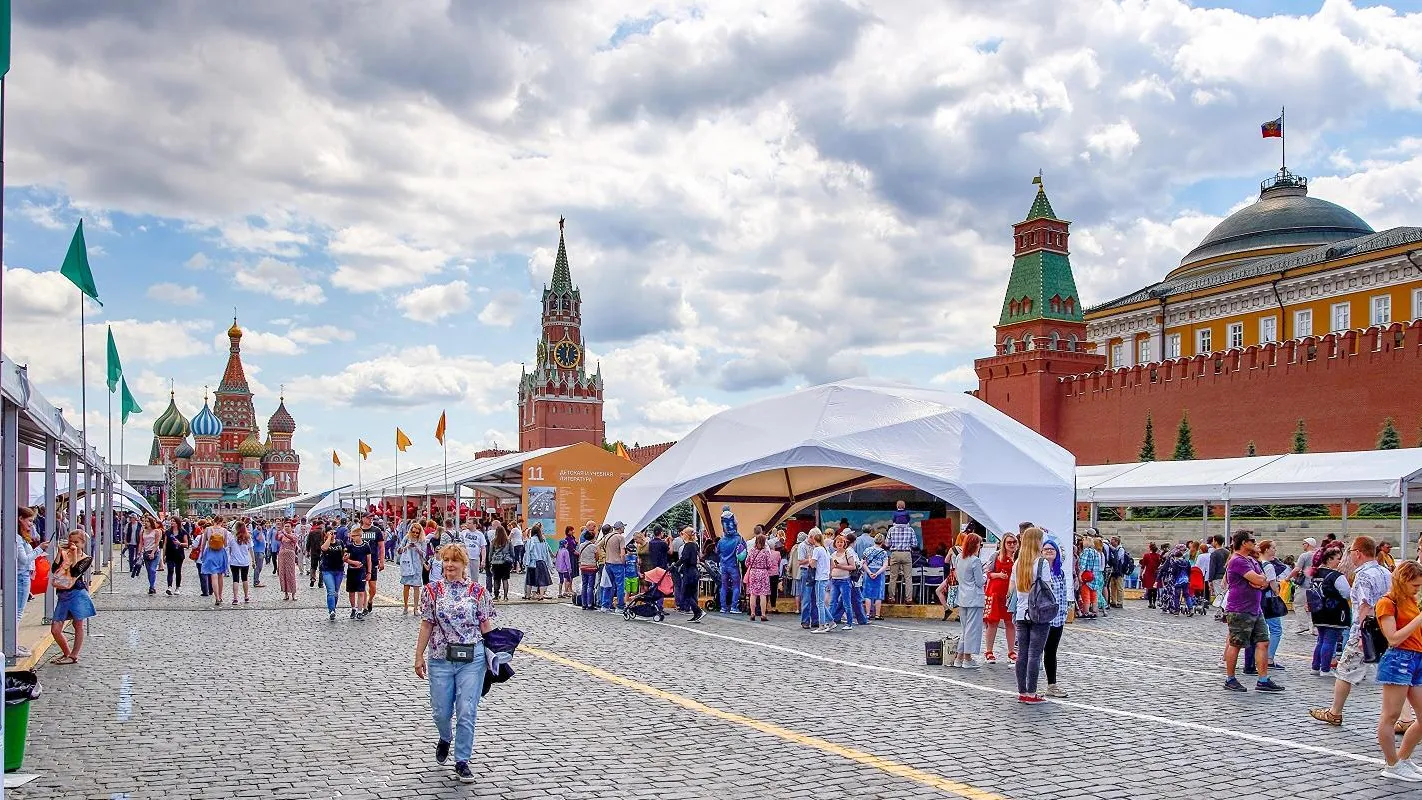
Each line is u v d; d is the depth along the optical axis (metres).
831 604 19.91
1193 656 16.31
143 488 81.25
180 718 10.66
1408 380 41.88
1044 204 62.78
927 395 26.08
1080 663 15.41
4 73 7.91
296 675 13.50
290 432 170.62
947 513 28.95
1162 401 53.16
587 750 9.40
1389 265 51.69
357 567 20.94
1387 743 8.73
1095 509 36.66
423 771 8.59
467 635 8.46
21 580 14.15
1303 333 56.50
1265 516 41.03
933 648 15.01
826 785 8.27
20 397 13.01
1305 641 19.34
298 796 7.81
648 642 17.53
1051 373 60.59
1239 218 70.69
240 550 24.09
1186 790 8.23
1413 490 33.16
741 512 31.17
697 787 8.19
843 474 29.03
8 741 8.31
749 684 13.12
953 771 8.73
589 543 24.06
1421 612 8.71
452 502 57.34
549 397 139.50
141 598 26.08
